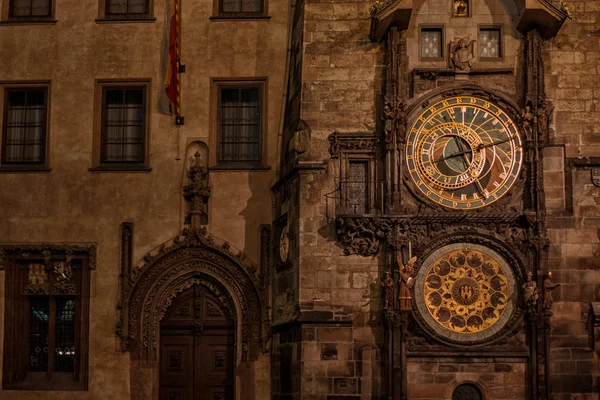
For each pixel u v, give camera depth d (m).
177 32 40.38
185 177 41.28
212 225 40.94
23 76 42.44
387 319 36.34
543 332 36.34
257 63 41.75
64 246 41.19
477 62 38.09
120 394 40.44
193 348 40.97
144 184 41.34
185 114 41.62
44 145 42.12
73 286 41.44
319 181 37.50
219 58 41.88
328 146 37.78
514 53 38.09
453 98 37.72
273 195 40.81
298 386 36.72
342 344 36.75
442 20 38.28
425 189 37.28
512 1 38.34
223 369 40.84
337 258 37.12
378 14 37.16
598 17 38.28
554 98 37.88
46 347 41.56
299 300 36.97
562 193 37.25
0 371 41.12
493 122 37.62
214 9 42.22
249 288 40.53
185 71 41.84
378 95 38.03
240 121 41.84
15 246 41.38
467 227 36.88
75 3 42.62
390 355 36.28
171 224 41.06
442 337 36.53
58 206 41.53
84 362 40.75
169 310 41.25
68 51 42.41
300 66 38.78
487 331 36.62
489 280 36.88
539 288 36.53
